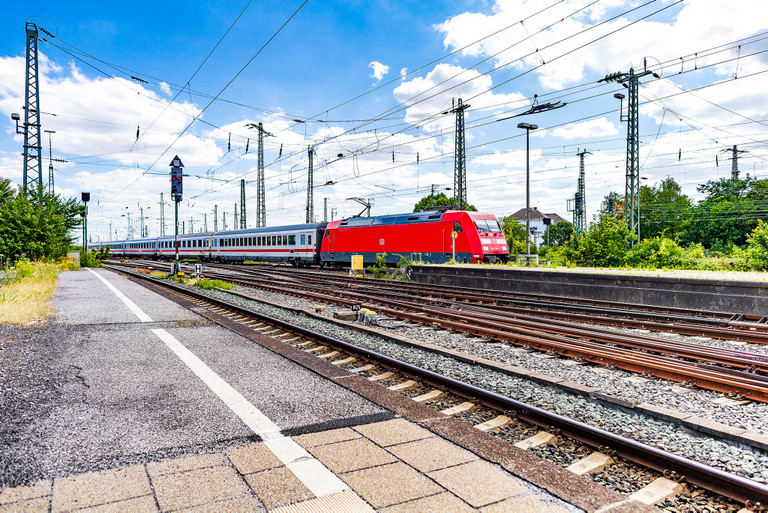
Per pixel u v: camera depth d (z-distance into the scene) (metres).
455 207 28.42
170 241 58.16
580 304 15.43
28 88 27.75
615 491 3.73
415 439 4.54
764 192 48.34
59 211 35.00
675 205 52.28
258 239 43.53
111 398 5.59
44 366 6.87
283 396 5.75
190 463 3.98
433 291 19.02
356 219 33.94
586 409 5.60
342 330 10.70
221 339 9.10
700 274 17.05
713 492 3.76
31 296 13.67
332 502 3.41
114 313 12.05
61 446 4.27
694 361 7.95
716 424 4.88
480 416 5.46
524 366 7.70
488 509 3.36
